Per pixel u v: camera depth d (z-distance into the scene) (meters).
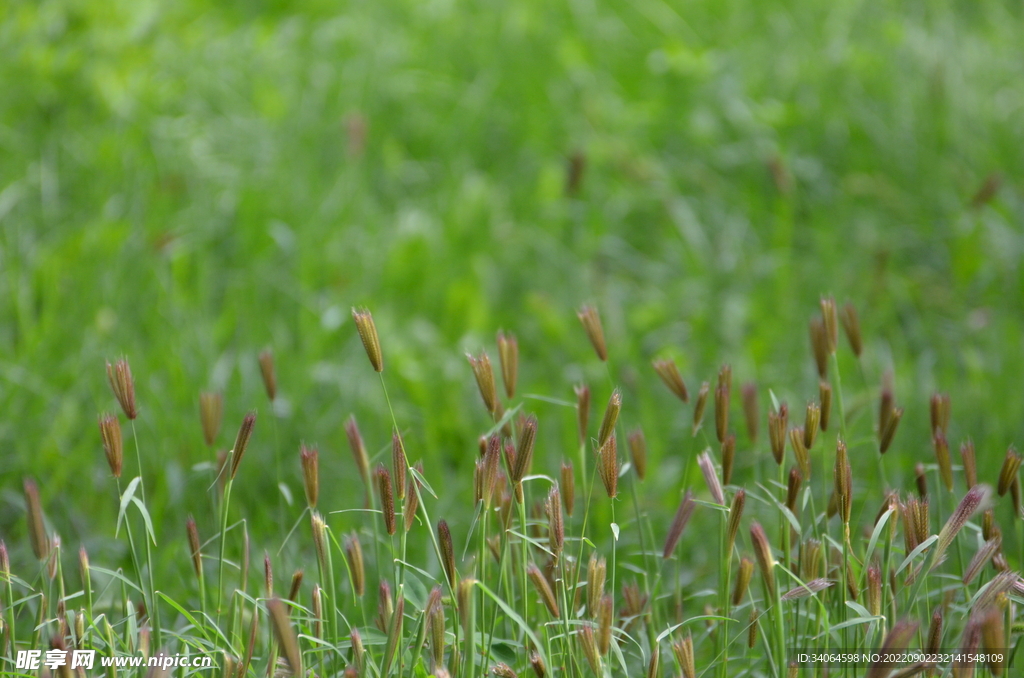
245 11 9.20
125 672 2.56
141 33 7.66
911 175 7.27
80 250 5.74
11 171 6.50
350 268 6.21
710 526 4.31
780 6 9.16
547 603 2.48
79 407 4.82
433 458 4.70
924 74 8.09
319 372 5.22
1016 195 6.93
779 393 5.27
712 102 7.88
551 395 5.31
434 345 5.73
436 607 2.32
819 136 7.64
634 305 6.32
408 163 7.47
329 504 4.40
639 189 7.20
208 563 3.92
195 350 5.19
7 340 5.25
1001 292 6.22
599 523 4.27
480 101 7.82
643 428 4.89
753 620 2.75
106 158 6.68
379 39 8.62
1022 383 5.14
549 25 8.83
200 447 4.54
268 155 7.19
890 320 5.96
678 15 9.06
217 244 6.48
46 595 2.78
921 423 4.84
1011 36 8.96
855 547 3.41
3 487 4.49
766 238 6.86
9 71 7.05
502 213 6.93
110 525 4.25
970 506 2.37
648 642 2.97
